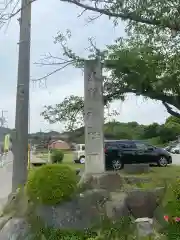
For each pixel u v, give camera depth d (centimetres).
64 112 1001
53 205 641
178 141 3869
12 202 695
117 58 793
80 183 715
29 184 666
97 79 872
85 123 922
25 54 816
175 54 760
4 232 615
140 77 776
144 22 656
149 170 1469
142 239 572
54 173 651
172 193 669
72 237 591
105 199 666
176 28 639
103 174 806
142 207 650
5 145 2339
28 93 820
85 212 641
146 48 768
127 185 779
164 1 609
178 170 1750
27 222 629
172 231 582
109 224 618
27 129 817
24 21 811
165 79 770
